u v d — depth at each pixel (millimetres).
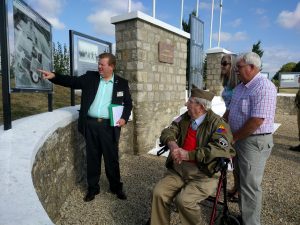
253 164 2568
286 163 5145
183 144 2602
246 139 2570
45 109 5434
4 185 1562
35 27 3111
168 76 6215
